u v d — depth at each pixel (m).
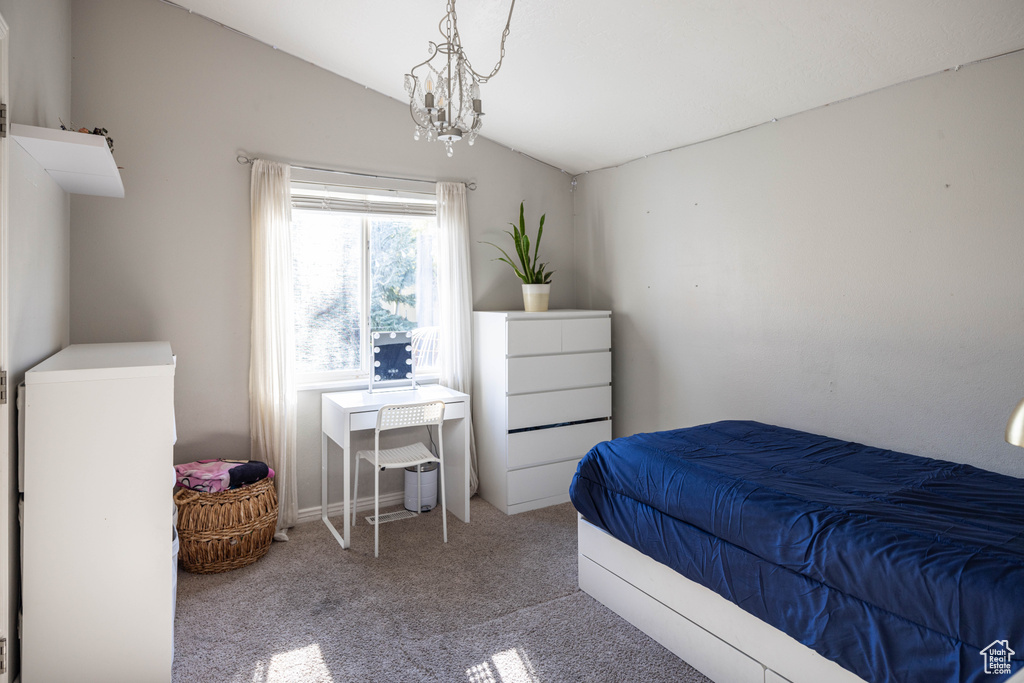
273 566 2.96
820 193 2.90
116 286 3.02
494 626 2.41
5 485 1.71
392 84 3.57
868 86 2.63
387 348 3.64
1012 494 1.96
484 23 2.70
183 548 2.82
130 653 1.93
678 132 3.44
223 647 2.25
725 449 2.54
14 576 1.85
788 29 2.35
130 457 1.91
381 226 3.83
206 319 3.25
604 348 4.02
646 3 2.37
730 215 3.35
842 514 1.78
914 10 2.11
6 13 1.67
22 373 1.91
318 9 2.89
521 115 3.62
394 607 2.55
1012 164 2.23
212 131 3.23
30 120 2.01
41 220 2.18
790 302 3.06
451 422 3.74
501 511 3.74
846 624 1.64
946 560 1.50
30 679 1.82
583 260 4.46
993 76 2.27
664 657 2.20
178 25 3.13
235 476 2.94
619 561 2.47
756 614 1.87
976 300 2.36
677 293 3.70
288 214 3.37
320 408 3.61
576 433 3.92
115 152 3.00
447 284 3.90
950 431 2.46
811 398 2.98
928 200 2.49
